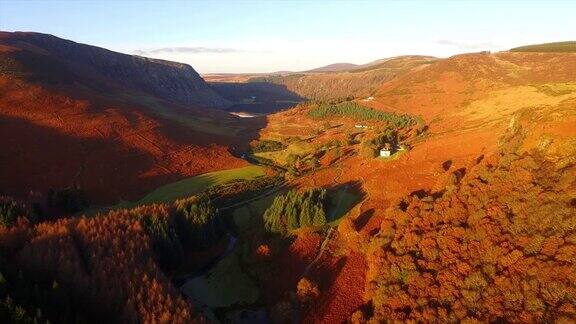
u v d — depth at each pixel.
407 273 51.22
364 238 63.12
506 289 43.16
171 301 49.06
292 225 71.31
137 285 51.88
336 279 58.41
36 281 48.91
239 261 68.69
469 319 42.00
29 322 41.97
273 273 62.72
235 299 61.06
